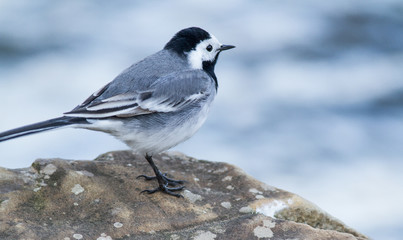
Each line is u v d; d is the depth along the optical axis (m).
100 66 18.67
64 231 6.34
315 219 7.59
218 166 8.60
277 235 6.47
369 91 17.70
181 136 7.91
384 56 19.81
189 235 6.51
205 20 21.23
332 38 20.41
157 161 8.70
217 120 16.45
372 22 21.61
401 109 17.00
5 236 6.07
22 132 6.61
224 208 7.32
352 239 6.41
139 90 7.64
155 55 8.34
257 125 16.27
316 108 17.05
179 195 7.47
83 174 7.55
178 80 7.90
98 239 6.33
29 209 6.71
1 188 6.97
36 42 20.09
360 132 16.08
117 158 8.70
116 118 7.39
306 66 19.16
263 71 18.56
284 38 20.44
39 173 7.43
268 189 7.90
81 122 7.07
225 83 17.92
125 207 7.03
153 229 6.65
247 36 20.19
